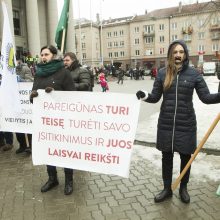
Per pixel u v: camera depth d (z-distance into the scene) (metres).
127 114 4.05
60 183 5.00
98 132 4.20
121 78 33.69
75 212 4.04
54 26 35.62
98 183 4.96
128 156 4.10
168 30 81.31
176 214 3.91
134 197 4.43
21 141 6.65
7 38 5.86
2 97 6.16
